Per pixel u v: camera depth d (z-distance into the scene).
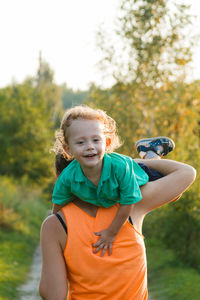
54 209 1.92
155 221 12.12
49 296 1.80
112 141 1.91
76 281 1.82
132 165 1.85
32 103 36.19
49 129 34.62
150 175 2.01
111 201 1.83
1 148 32.88
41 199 30.11
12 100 34.81
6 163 32.50
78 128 1.74
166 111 13.51
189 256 11.98
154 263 12.41
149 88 13.62
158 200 1.94
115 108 13.16
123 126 12.94
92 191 1.80
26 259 14.95
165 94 13.63
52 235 1.83
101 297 1.77
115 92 13.80
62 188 1.85
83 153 1.72
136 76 13.64
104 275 1.77
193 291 9.16
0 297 9.46
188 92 13.59
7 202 21.08
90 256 1.78
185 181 1.96
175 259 12.30
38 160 31.94
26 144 32.97
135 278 1.80
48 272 1.82
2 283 10.62
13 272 12.20
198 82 13.75
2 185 24.95
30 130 33.31
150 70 13.55
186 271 11.09
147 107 13.59
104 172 1.77
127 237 1.82
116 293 1.77
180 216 11.80
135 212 1.91
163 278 10.89
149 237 12.66
